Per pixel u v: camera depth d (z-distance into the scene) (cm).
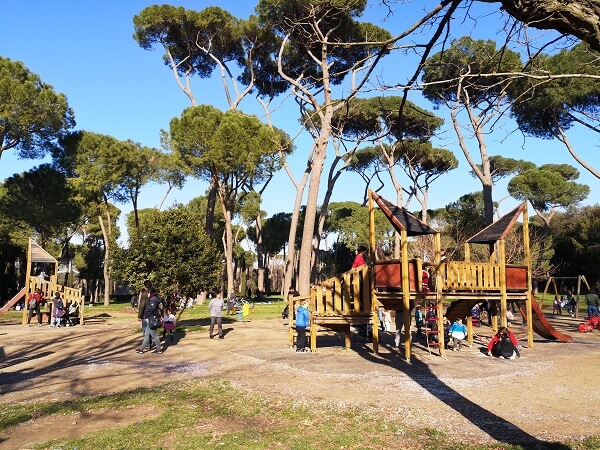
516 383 1065
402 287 1420
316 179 2848
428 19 434
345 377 1129
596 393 972
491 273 1650
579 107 2325
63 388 1079
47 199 4375
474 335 2016
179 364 1352
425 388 1013
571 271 5341
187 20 3862
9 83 3238
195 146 3244
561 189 4853
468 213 5175
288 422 778
